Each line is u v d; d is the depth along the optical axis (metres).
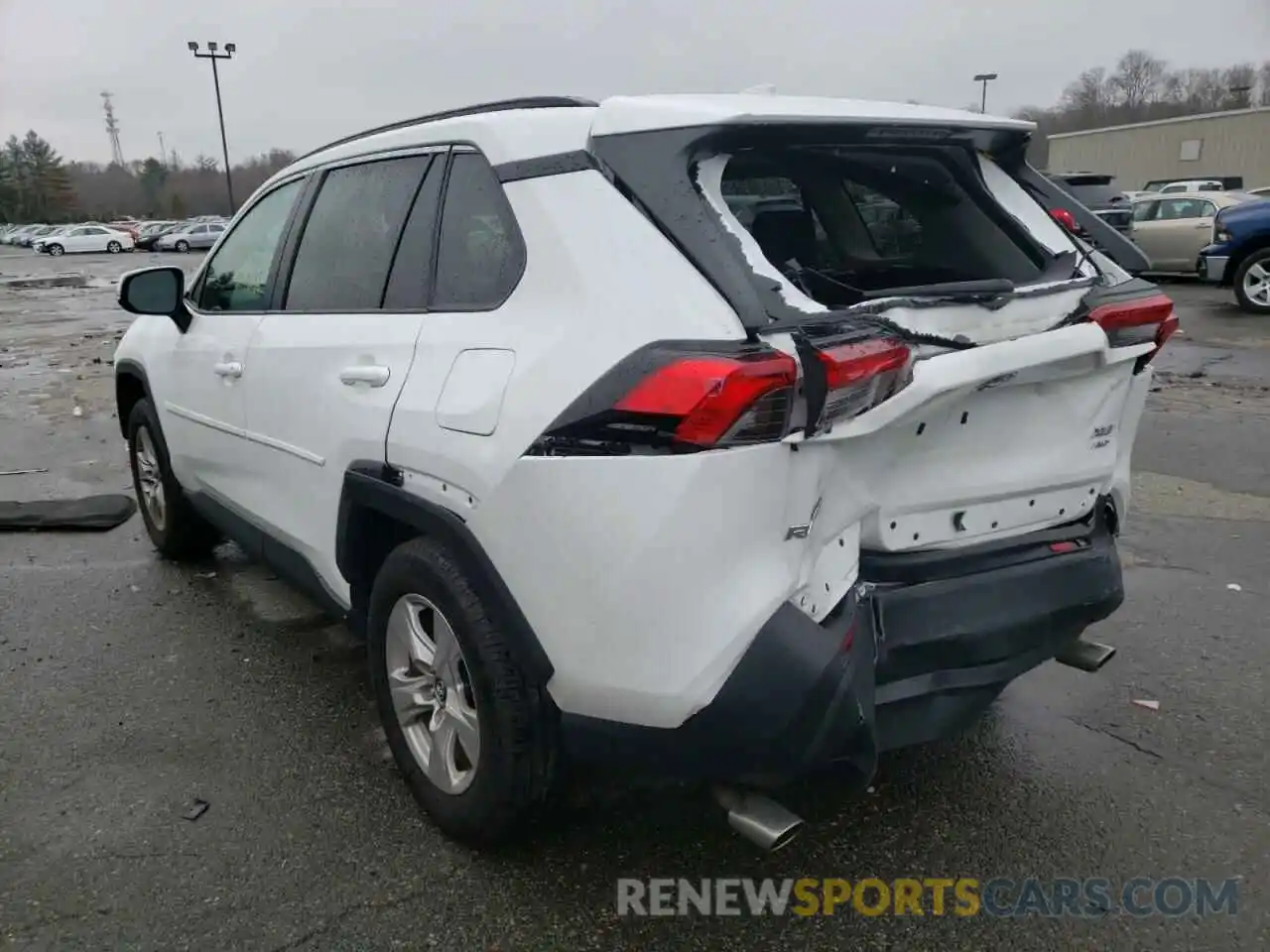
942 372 2.28
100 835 2.89
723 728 2.21
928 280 3.27
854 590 2.41
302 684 3.80
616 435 2.19
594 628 2.26
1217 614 4.38
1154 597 4.57
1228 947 2.47
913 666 2.49
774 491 2.15
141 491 5.20
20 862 2.77
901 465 2.47
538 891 2.66
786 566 2.20
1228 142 38.44
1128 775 3.18
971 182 3.11
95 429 8.46
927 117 2.75
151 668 3.94
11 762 3.27
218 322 4.00
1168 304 2.84
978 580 2.59
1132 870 2.75
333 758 3.29
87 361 12.84
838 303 2.55
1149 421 7.96
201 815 2.98
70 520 5.80
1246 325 12.91
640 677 2.23
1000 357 2.37
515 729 2.52
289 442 3.37
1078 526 2.90
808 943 2.49
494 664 2.51
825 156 2.96
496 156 2.66
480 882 2.69
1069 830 2.92
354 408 2.95
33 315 20.03
